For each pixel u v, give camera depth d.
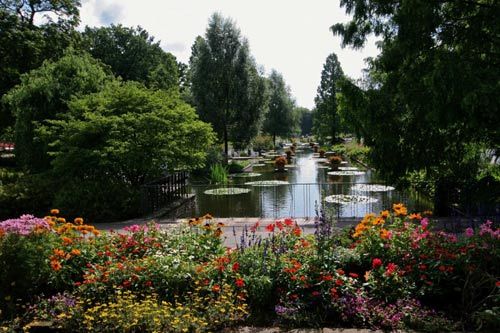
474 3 6.89
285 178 22.48
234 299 4.00
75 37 29.45
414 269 4.30
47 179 12.25
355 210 12.55
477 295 3.94
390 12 7.87
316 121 63.31
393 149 7.71
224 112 29.34
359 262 4.53
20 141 16.14
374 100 7.39
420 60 7.22
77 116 13.55
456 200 10.02
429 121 6.77
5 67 25.86
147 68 38.94
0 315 3.98
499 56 6.58
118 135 11.93
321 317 3.83
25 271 4.33
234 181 21.48
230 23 29.41
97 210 10.55
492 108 5.48
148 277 4.27
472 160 8.85
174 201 14.04
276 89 55.16
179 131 12.89
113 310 3.71
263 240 5.45
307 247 4.74
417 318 3.67
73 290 4.46
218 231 5.39
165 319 3.67
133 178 13.12
